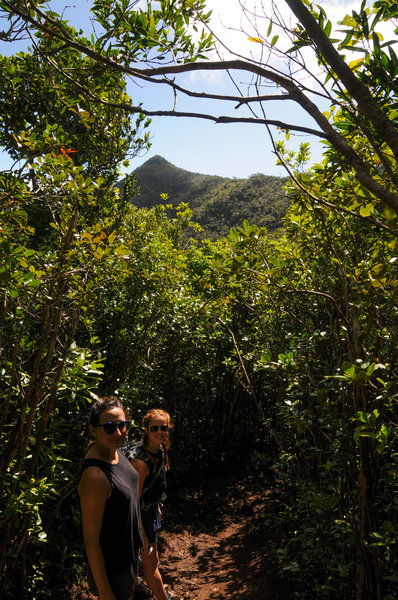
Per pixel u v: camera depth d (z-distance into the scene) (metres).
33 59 4.37
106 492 2.06
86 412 4.08
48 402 2.92
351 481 3.12
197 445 6.87
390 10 1.48
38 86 4.52
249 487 6.45
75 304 3.04
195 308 5.98
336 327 3.14
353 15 1.44
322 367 3.46
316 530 3.08
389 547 2.57
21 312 2.85
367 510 2.63
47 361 2.81
